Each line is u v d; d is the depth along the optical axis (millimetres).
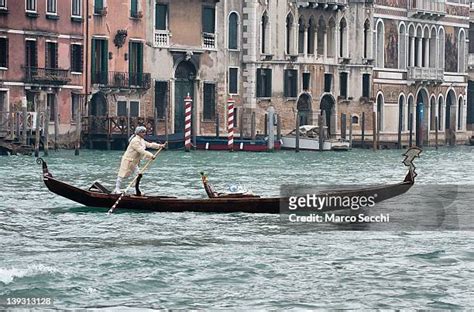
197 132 126125
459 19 158875
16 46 109812
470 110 164375
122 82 119000
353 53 140250
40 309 40562
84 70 116125
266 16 130875
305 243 51781
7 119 103375
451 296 42812
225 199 59719
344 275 45531
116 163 95188
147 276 44875
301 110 135375
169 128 123625
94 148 114750
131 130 115812
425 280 44938
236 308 41062
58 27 113500
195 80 125750
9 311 40406
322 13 136250
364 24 141125
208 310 40844
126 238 53000
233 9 129125
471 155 127375
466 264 47688
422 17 151125
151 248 50406
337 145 125500
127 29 119562
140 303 41469
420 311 41000
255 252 49531
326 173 90562
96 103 118125
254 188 75375
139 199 60344
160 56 122750
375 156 117625
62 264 46656
